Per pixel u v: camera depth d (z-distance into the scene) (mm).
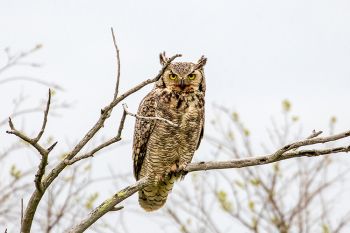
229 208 13656
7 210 11930
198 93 12539
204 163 9703
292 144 8922
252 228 13594
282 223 13492
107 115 7535
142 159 12766
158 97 12383
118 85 7453
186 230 13398
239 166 9492
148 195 12984
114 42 7445
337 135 8664
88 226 8523
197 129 12477
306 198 13539
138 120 12570
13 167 12266
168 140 12336
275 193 13719
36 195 7719
